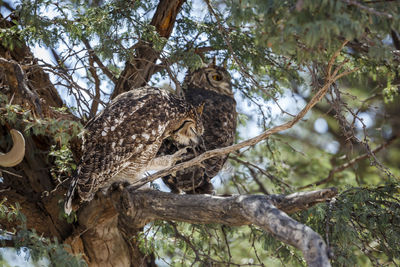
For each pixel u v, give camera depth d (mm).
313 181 16297
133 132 8977
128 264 11422
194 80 13297
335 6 5809
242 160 13445
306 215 9492
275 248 10062
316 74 9359
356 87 14805
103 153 8680
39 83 11008
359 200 9516
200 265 11305
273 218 6855
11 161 7840
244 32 11297
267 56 11703
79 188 8508
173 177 10828
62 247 8523
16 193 11281
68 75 9484
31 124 7469
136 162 9188
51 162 11883
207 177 11109
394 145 16359
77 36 9656
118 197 8570
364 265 11578
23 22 9625
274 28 6168
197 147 11086
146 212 8586
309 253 6293
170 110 9797
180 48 10680
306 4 5727
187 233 11781
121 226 10906
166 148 11273
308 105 7418
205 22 11602
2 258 9609
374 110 13914
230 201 7664
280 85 13070
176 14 11305
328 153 17391
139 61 11438
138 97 9523
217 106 12547
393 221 9539
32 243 8453
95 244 10977
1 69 10109
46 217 11250
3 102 8734
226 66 12836
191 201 8156
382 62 10555
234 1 6789
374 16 6082
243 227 13609
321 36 5809
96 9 9781
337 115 10352
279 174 13914
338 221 9125
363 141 10156
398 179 9953
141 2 10641
